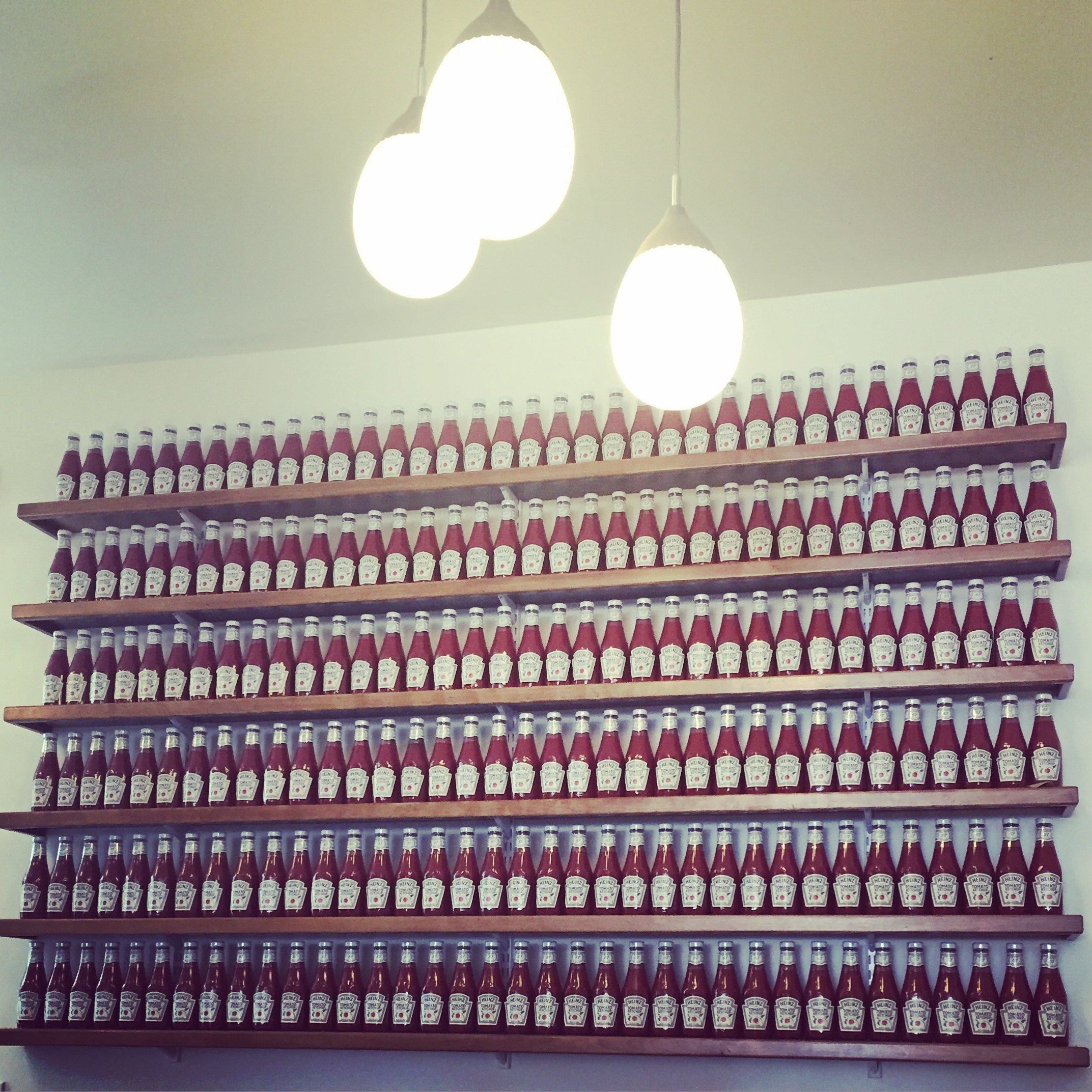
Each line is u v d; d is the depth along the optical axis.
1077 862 2.84
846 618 2.95
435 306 3.43
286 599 3.21
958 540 3.01
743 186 2.88
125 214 3.00
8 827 3.17
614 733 3.02
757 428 3.13
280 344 3.66
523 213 1.34
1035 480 2.96
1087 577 3.00
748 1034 2.79
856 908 2.80
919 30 2.37
